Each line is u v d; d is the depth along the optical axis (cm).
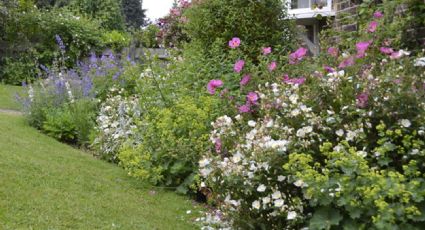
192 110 455
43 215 324
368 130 275
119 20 1953
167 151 453
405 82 273
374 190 223
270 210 284
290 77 393
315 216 248
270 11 695
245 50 670
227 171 286
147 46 1073
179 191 440
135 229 329
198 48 684
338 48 435
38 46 1317
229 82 496
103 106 663
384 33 409
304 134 282
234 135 326
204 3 715
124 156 474
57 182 402
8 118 729
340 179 239
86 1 1888
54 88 720
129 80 727
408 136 254
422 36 404
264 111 331
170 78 552
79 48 1329
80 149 611
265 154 276
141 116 558
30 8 1359
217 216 313
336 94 300
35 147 530
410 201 226
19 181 380
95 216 341
